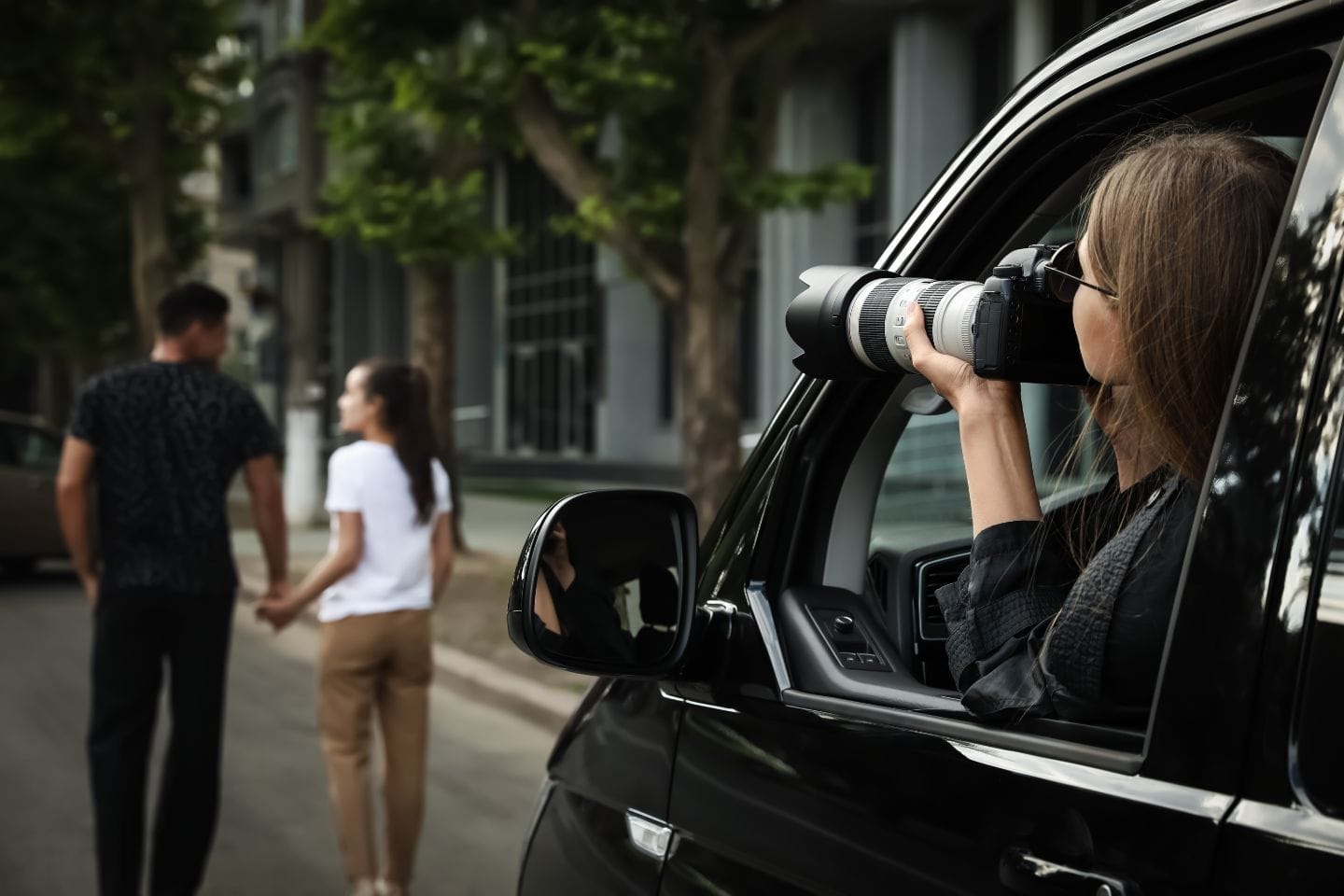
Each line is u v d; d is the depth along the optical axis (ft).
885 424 5.52
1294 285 3.51
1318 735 3.26
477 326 130.62
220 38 60.49
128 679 13.20
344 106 40.11
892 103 58.85
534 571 5.19
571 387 112.47
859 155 65.41
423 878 15.44
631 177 31.09
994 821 4.00
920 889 4.18
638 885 5.56
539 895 6.41
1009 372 4.17
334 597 13.82
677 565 5.52
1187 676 3.55
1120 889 3.53
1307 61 4.03
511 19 29.32
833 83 65.10
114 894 13.17
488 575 39.47
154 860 13.52
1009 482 4.34
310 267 135.54
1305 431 3.41
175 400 13.24
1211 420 3.82
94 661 13.25
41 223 86.63
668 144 30.60
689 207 29.14
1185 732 3.53
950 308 4.40
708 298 29.35
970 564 4.40
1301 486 3.39
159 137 61.36
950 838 4.12
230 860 15.94
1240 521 3.51
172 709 13.37
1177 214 3.85
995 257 5.26
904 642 6.09
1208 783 3.46
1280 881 3.22
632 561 5.43
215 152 160.97
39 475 42.63
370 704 13.91
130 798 13.20
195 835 13.42
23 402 159.33
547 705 22.74
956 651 4.41
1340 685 3.24
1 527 41.96
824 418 5.55
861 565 5.53
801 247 65.92
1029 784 3.93
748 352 85.30
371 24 29.50
